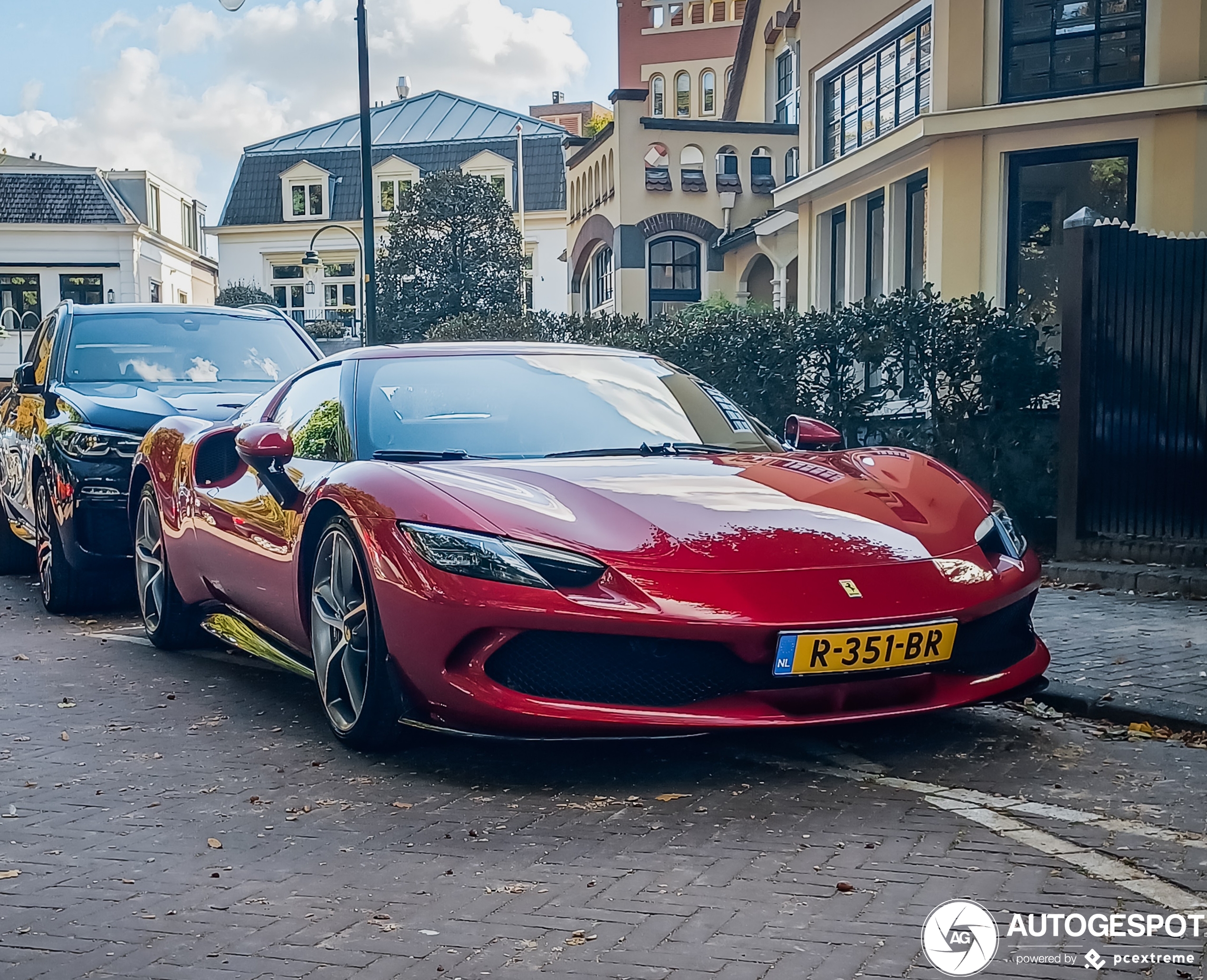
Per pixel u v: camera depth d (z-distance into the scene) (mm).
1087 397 7621
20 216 49812
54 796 3682
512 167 52188
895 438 9180
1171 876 2846
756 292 25156
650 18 42844
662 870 2939
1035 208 12336
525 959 2471
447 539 3650
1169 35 11266
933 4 12766
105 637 6441
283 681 5297
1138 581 6992
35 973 2457
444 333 15453
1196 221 11289
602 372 5043
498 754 3984
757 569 3615
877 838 3127
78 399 7211
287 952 2529
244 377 7879
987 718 4371
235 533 4984
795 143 25031
